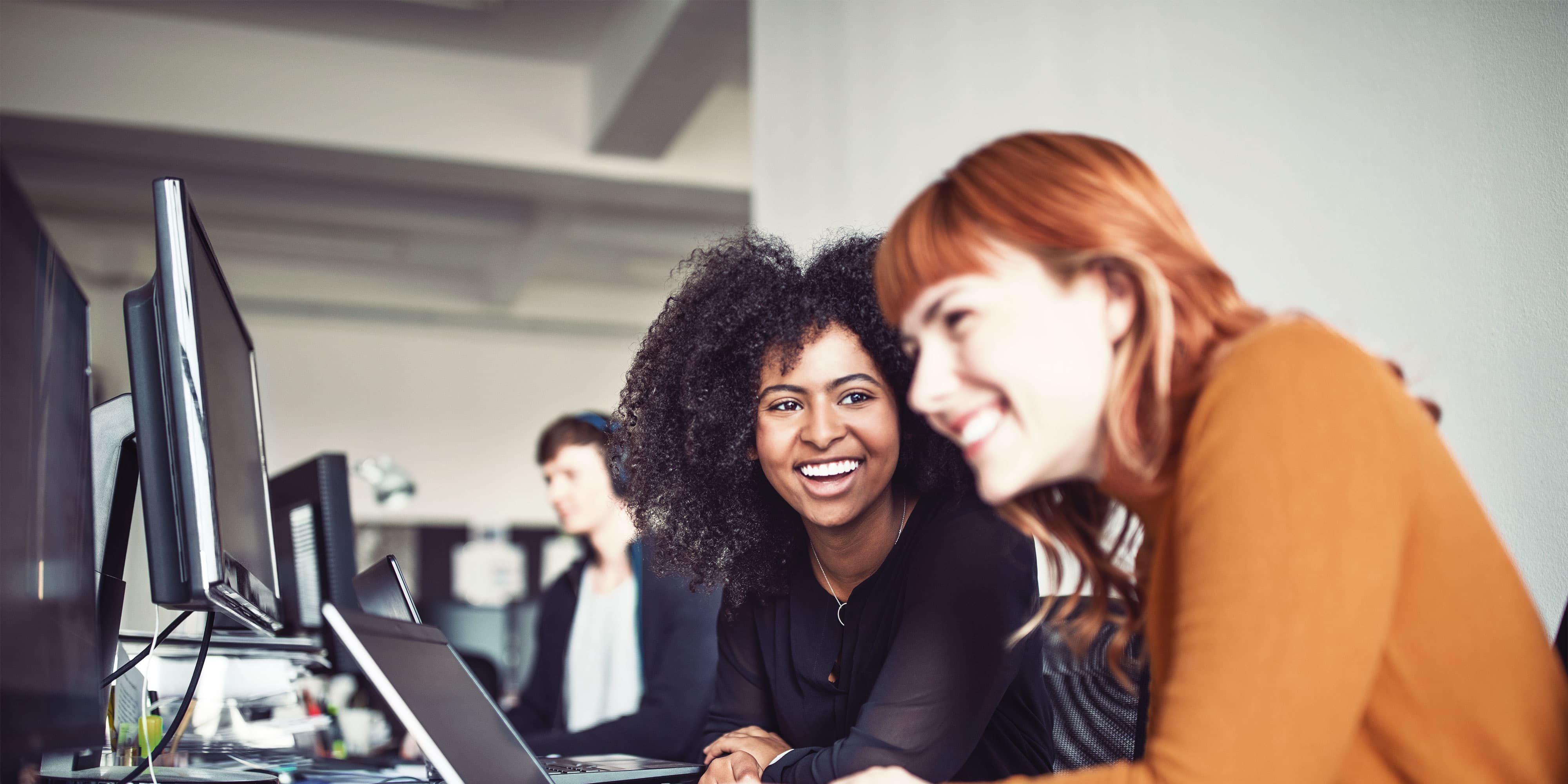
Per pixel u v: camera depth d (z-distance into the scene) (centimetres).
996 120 286
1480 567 78
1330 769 72
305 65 531
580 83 570
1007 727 133
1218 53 226
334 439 813
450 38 538
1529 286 162
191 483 100
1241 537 73
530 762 110
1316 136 202
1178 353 82
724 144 591
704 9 434
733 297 140
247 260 802
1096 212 80
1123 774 75
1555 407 157
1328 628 71
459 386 842
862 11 342
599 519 287
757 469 144
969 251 80
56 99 501
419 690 93
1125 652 126
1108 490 86
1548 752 78
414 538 814
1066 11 268
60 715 99
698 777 139
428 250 781
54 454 102
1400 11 186
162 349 104
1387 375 79
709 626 230
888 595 135
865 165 336
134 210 693
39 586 94
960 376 81
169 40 516
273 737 185
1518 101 166
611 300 877
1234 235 221
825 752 123
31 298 96
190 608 108
